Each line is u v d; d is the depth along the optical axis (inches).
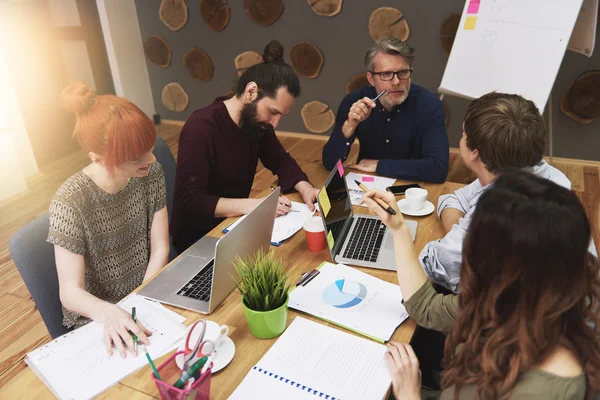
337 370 40.9
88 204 55.1
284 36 170.1
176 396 35.4
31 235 54.3
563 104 145.1
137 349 43.7
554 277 29.9
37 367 42.2
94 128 48.3
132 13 186.2
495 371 32.2
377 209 46.7
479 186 62.7
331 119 176.7
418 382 40.5
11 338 88.8
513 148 48.0
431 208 68.6
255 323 43.8
